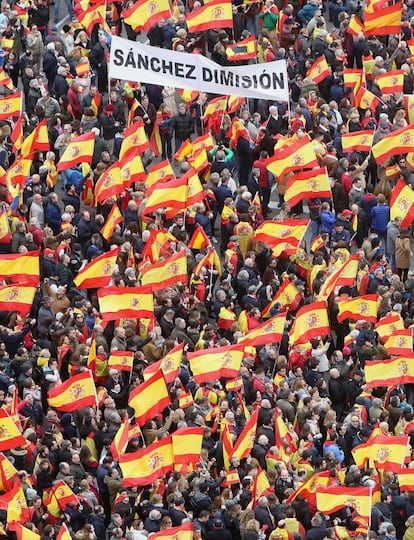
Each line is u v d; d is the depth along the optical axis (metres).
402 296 92.38
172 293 88.38
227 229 95.69
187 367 85.31
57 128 101.25
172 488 77.12
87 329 87.25
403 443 80.19
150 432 81.00
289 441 81.12
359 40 111.19
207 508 76.75
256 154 101.56
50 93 106.88
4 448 78.69
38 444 79.94
